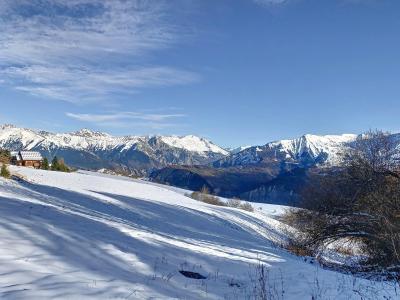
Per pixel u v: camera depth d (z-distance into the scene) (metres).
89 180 75.94
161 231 25.08
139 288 9.08
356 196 26.59
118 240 13.95
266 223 55.75
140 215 33.88
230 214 55.53
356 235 24.73
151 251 13.72
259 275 14.12
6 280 7.87
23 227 12.15
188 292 9.98
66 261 9.99
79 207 29.05
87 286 8.38
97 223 16.66
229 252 18.86
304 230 28.55
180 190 128.38
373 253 22.42
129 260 11.66
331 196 27.36
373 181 26.56
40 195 31.16
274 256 21.28
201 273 12.66
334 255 28.28
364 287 13.82
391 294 12.80
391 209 24.69
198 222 39.47
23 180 43.56
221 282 11.97
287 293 11.95
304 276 15.13
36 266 9.07
